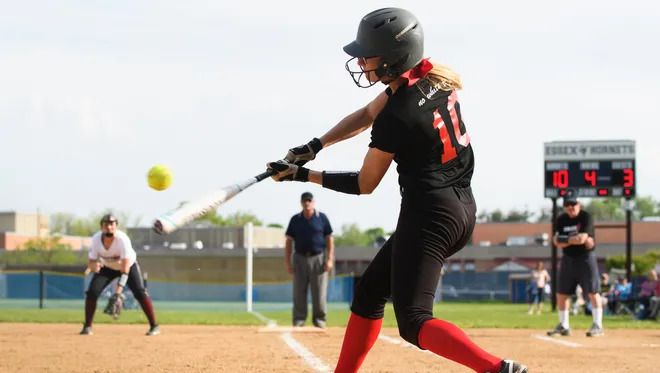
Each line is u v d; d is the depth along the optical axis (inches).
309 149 299.4
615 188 1609.3
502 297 3070.9
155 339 666.2
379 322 301.4
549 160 1632.6
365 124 301.0
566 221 753.6
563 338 716.7
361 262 3816.4
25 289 2245.3
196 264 2679.6
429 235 264.2
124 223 4303.6
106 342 631.8
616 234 4229.8
